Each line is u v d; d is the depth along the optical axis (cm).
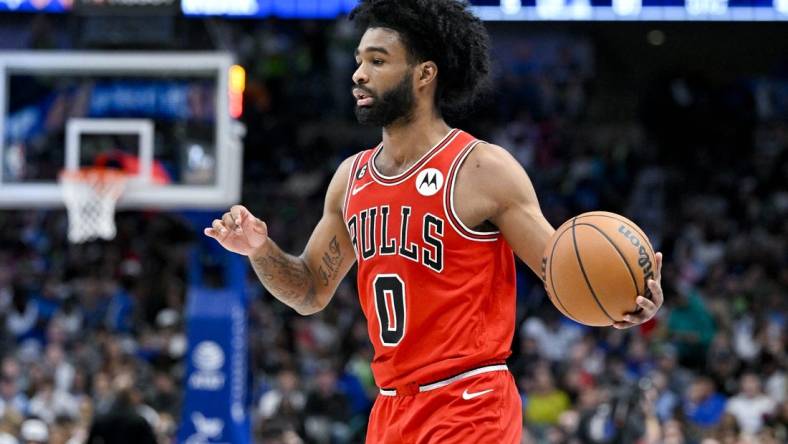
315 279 951
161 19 2269
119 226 3575
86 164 2231
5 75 2245
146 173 2209
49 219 3712
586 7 2911
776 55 4353
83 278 3362
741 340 2916
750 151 4184
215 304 2209
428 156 866
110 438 1959
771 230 3656
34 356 2798
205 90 2223
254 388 2611
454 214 850
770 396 2597
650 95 4309
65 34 2925
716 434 2203
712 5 2886
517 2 2914
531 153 4041
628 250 794
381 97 866
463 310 849
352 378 2666
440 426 841
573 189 3844
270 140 4128
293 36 4303
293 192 3934
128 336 2900
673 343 2767
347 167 925
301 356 2855
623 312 802
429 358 851
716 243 3572
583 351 2634
